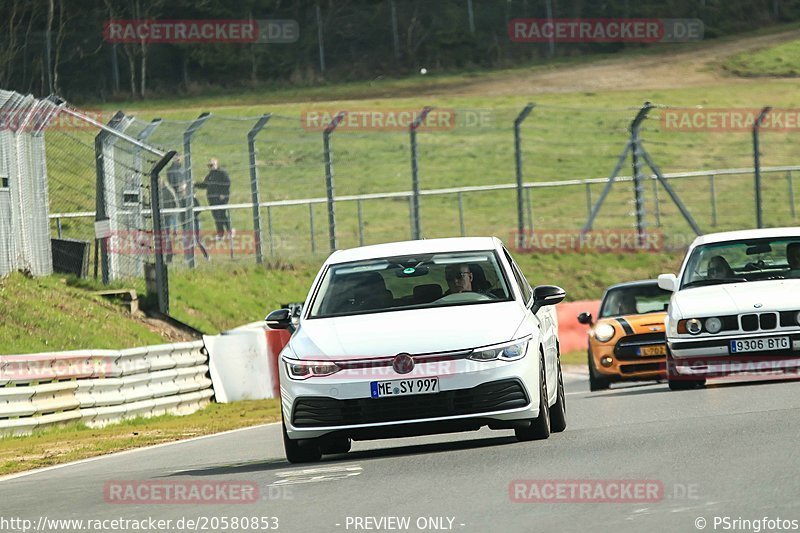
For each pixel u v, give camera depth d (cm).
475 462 3062
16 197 8088
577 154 16625
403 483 2784
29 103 8244
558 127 18088
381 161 16162
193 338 8350
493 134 17650
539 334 3472
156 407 6438
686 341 4875
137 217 9088
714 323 4850
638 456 2908
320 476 3069
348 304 3619
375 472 3042
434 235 12862
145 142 9106
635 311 6644
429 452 3488
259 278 10100
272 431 5006
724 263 5225
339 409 3288
